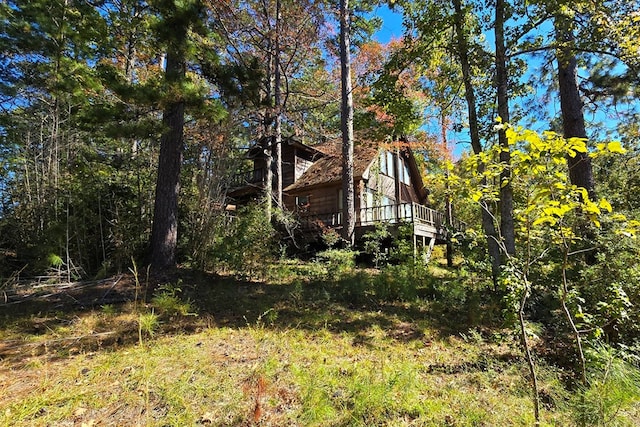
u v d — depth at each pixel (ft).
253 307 20.66
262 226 29.66
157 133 22.65
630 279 14.24
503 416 9.43
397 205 45.68
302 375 11.21
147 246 27.89
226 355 13.55
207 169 29.27
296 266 32.94
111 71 25.29
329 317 19.19
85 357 13.23
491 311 20.02
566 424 9.04
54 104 30.99
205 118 24.68
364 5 44.96
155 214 26.25
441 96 36.81
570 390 10.87
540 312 18.12
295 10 42.68
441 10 29.53
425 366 13.42
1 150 32.63
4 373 11.91
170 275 24.67
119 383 11.13
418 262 31.27
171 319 17.79
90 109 22.36
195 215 28.91
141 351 13.37
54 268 23.91
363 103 35.53
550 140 8.41
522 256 19.20
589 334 12.24
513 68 27.78
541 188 8.52
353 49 50.60
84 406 9.87
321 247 47.29
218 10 36.42
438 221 50.75
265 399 10.19
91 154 34.27
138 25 28.55
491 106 28.68
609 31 22.45
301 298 22.52
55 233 23.95
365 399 9.64
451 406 10.11
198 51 24.88
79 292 21.52
